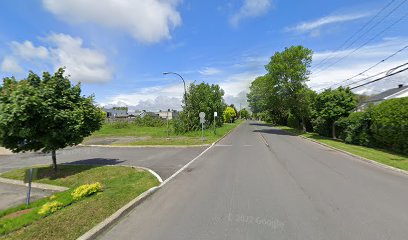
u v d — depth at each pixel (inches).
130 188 311.6
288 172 408.8
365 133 745.6
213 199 273.6
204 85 1674.5
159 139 1059.3
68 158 657.6
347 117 888.3
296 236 184.5
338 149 693.3
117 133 1417.3
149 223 213.2
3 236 188.1
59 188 372.5
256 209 241.0
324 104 1011.3
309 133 1355.8
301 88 1391.5
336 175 386.3
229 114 3299.7
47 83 421.1
